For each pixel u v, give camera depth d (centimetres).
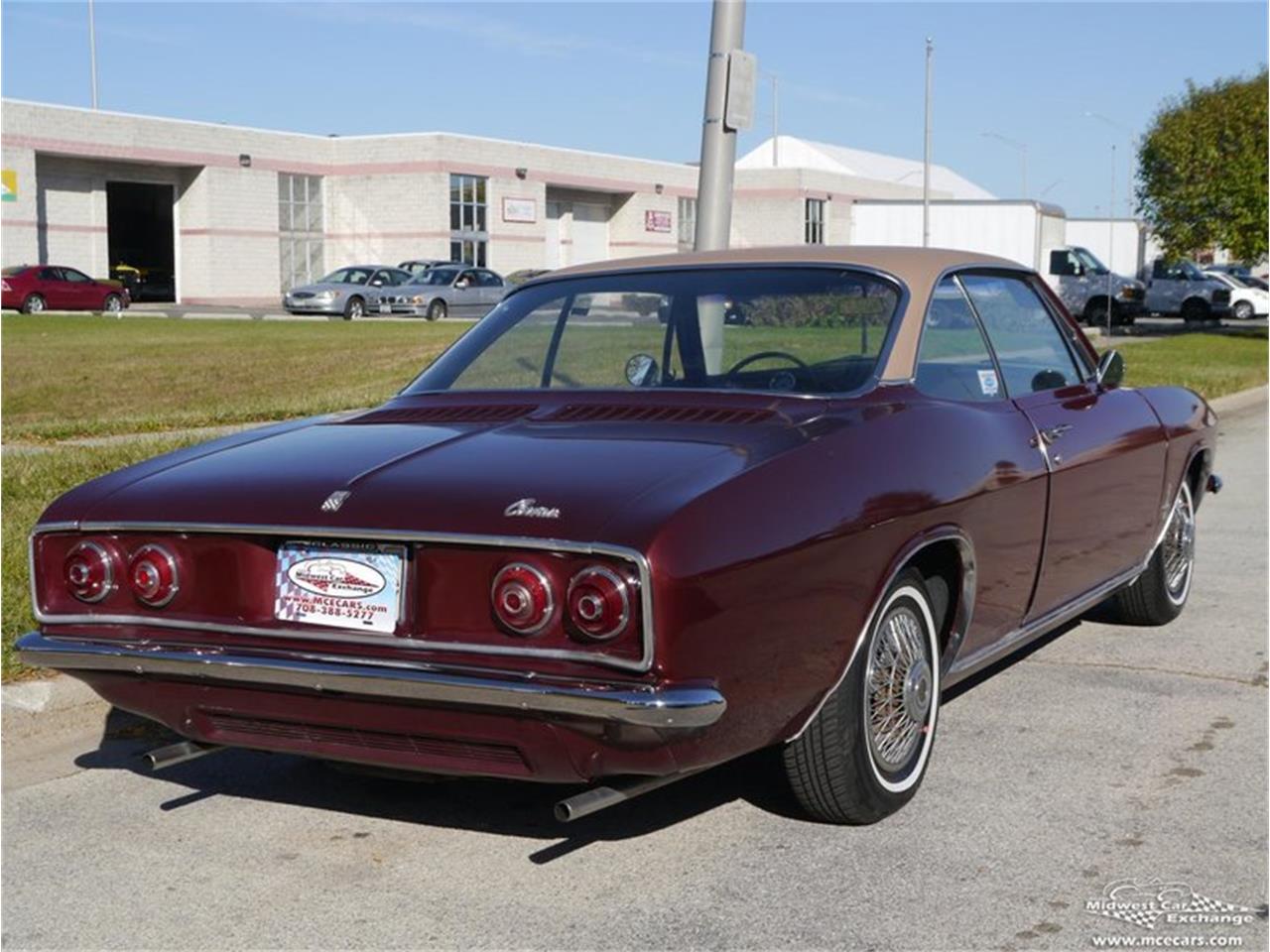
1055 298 568
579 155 6281
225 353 2270
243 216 5434
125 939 356
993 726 513
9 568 672
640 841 412
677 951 345
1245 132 3512
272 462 402
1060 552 510
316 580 365
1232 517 973
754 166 8481
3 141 4747
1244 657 606
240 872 397
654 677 334
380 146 5694
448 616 350
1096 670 586
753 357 455
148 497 389
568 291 498
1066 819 425
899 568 403
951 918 360
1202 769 468
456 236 5756
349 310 4081
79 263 5081
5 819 438
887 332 455
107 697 400
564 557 338
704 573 338
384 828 427
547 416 432
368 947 350
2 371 1925
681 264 493
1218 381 1950
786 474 373
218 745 399
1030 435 487
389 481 374
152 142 5147
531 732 344
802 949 345
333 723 367
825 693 383
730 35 880
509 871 394
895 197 7394
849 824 419
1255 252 3591
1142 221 4516
